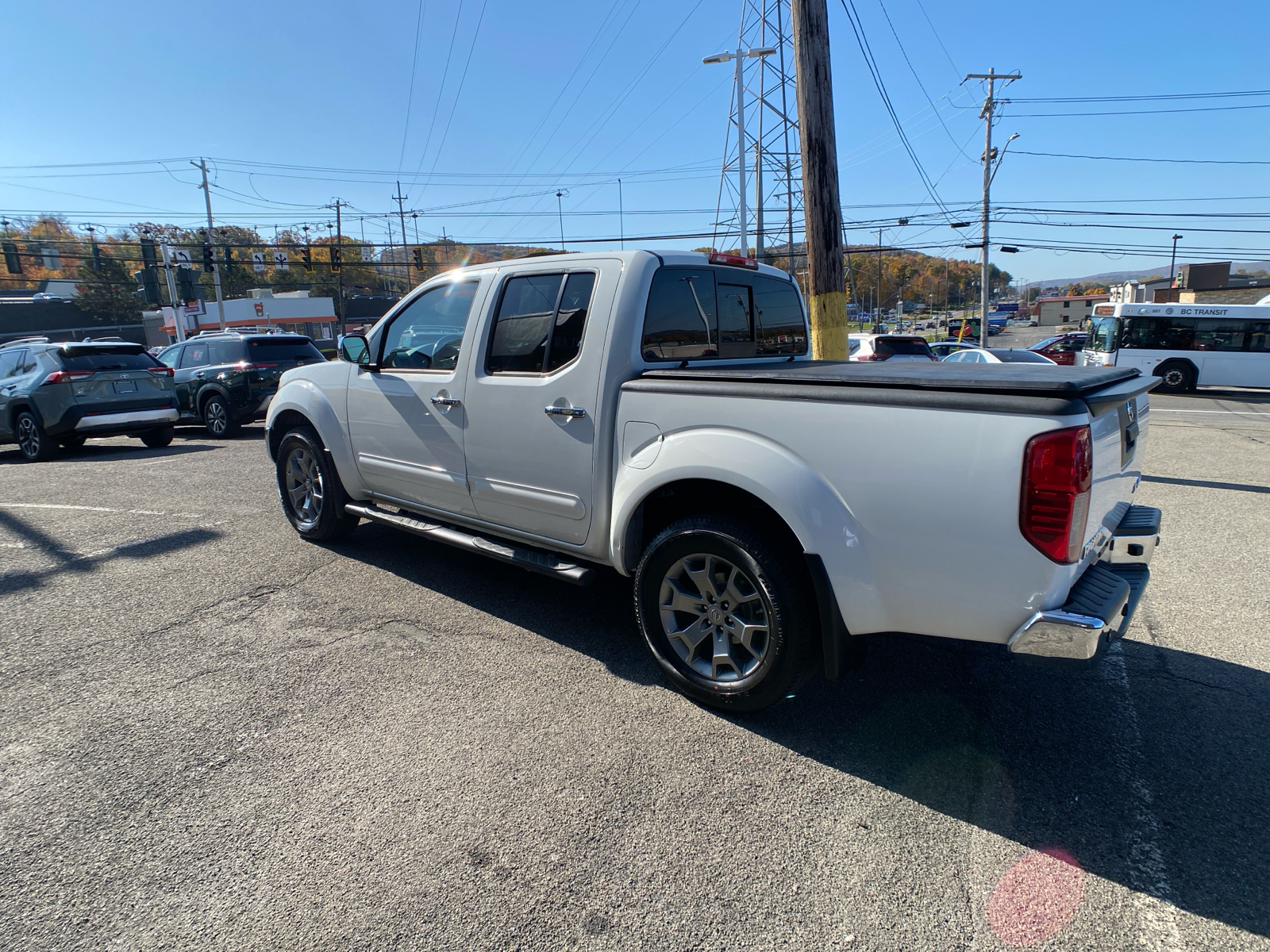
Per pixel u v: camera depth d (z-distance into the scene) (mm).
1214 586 4602
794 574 2752
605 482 3291
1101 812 2434
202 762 2693
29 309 54156
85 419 9719
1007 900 2057
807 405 2629
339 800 2477
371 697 3166
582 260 3420
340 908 2018
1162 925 1967
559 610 4133
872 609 2572
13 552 5176
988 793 2537
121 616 4027
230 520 6059
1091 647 2215
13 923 1967
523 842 2281
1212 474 8398
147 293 28594
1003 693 3250
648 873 2150
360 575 4688
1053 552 2234
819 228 6711
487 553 3812
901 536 2467
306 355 12914
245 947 1889
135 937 1924
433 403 4016
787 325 4438
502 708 3074
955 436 2344
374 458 4543
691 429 2941
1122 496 2992
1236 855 2229
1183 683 3342
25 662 3482
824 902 2049
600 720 2988
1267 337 20297
